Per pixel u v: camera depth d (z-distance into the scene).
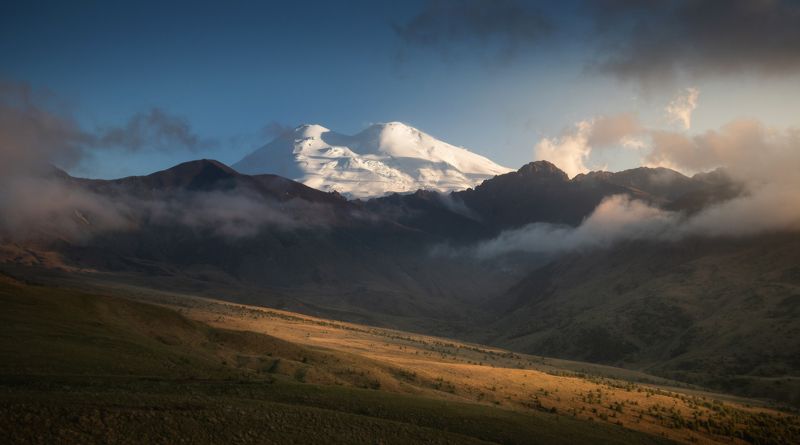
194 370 65.94
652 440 67.44
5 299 76.62
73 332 69.69
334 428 47.91
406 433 49.88
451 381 90.62
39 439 37.69
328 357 89.50
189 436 42.06
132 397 46.59
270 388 59.03
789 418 99.00
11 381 49.66
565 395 93.25
